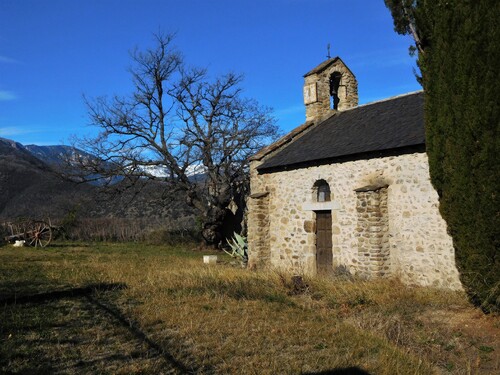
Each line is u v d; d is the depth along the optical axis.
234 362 5.26
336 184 11.80
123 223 31.70
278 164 13.52
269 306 8.05
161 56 24.44
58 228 26.55
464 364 5.41
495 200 6.37
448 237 9.33
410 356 5.57
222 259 18.66
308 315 7.52
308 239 12.62
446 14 6.91
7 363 5.05
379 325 6.80
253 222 14.10
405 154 10.20
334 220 11.77
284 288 9.50
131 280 10.57
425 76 7.64
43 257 16.58
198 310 7.64
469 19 6.55
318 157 12.16
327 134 13.88
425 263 9.71
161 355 5.43
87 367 5.00
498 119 6.32
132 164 24.00
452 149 6.85
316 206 12.38
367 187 10.52
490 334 6.16
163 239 28.53
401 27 10.94
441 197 7.41
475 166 6.53
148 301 8.27
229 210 27.31
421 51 8.00
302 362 5.30
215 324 6.76
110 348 5.68
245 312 7.54
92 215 35.25
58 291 9.06
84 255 18.25
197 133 25.45
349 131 13.05
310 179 12.65
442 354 5.75
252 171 14.88
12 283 9.99
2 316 7.00
